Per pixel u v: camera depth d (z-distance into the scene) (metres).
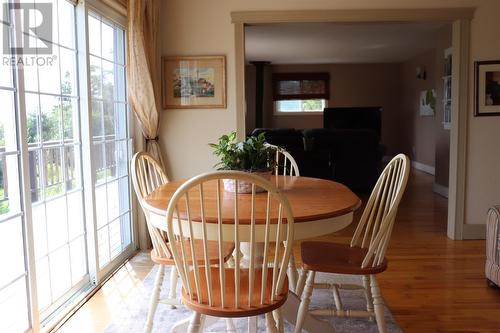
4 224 1.99
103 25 3.21
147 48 3.58
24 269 2.14
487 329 2.43
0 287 1.97
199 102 4.01
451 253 3.76
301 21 3.96
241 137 4.01
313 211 1.85
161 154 4.02
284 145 6.02
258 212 1.84
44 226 2.44
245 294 1.77
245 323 2.49
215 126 4.03
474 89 4.04
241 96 3.99
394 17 3.96
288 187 2.43
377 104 10.63
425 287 3.03
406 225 4.72
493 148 4.09
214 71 3.98
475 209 4.16
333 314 2.26
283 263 1.68
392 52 8.84
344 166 6.49
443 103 6.37
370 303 2.38
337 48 8.21
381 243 2.06
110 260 3.34
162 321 2.51
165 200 2.06
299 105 10.70
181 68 3.98
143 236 3.90
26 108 2.22
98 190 3.13
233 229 1.78
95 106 3.07
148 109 3.63
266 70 10.63
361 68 10.57
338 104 10.67
